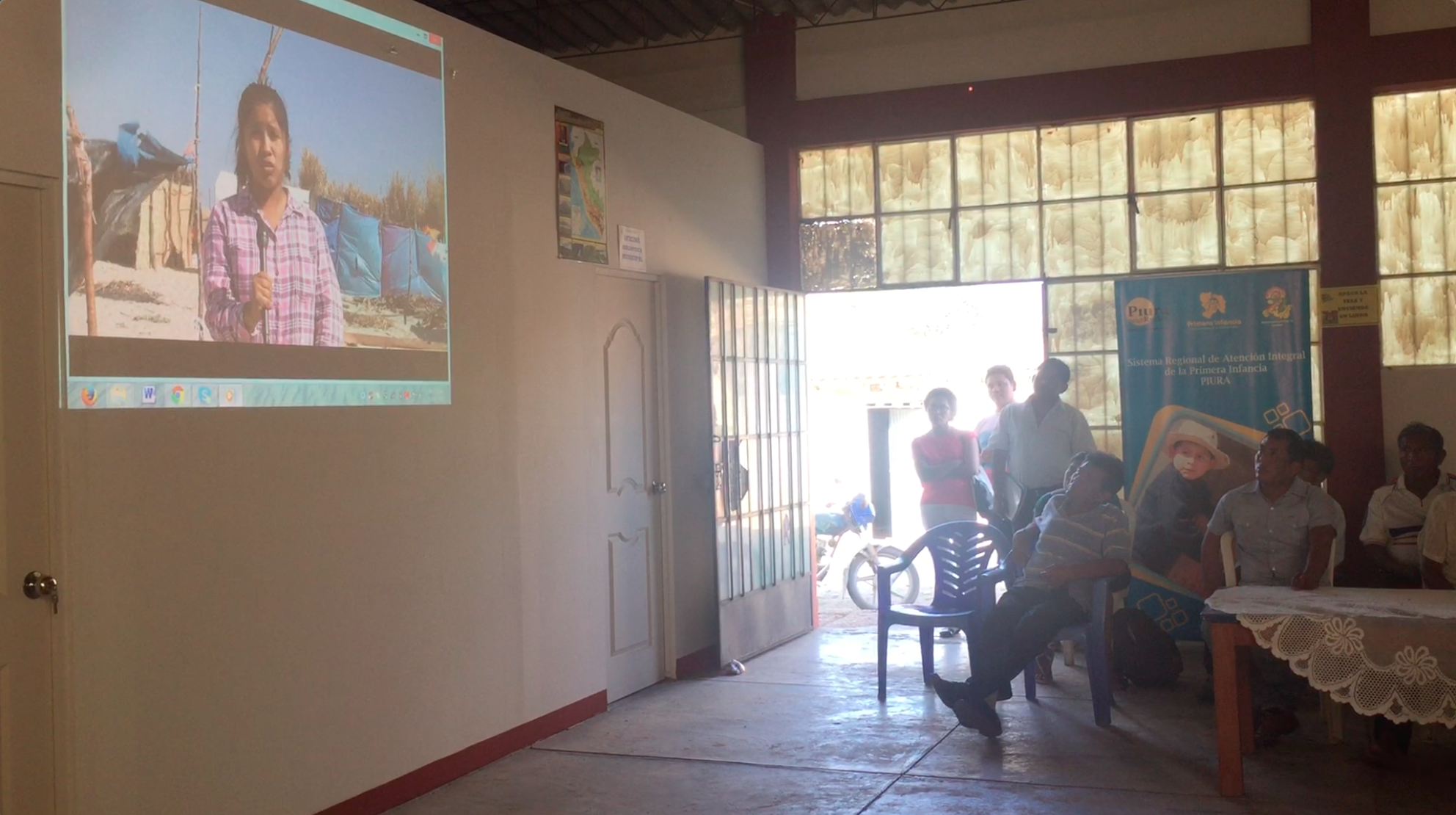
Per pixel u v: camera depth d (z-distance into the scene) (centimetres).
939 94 783
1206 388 710
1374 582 677
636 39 848
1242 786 439
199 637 368
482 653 504
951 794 448
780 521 772
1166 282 719
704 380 719
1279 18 720
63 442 328
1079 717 557
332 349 425
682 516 684
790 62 812
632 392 646
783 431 782
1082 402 755
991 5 775
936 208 793
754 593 730
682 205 703
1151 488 711
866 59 800
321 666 417
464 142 505
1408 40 693
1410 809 418
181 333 365
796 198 823
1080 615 536
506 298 530
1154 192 748
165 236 360
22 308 322
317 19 423
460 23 504
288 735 401
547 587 552
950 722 554
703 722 567
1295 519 515
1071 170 764
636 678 639
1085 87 754
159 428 356
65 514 328
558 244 573
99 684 336
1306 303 698
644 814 436
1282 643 422
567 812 440
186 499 365
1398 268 702
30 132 322
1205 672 636
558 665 559
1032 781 461
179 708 361
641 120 656
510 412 530
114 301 344
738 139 782
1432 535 536
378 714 443
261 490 393
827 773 479
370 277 445
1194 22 736
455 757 485
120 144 347
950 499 814
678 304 691
